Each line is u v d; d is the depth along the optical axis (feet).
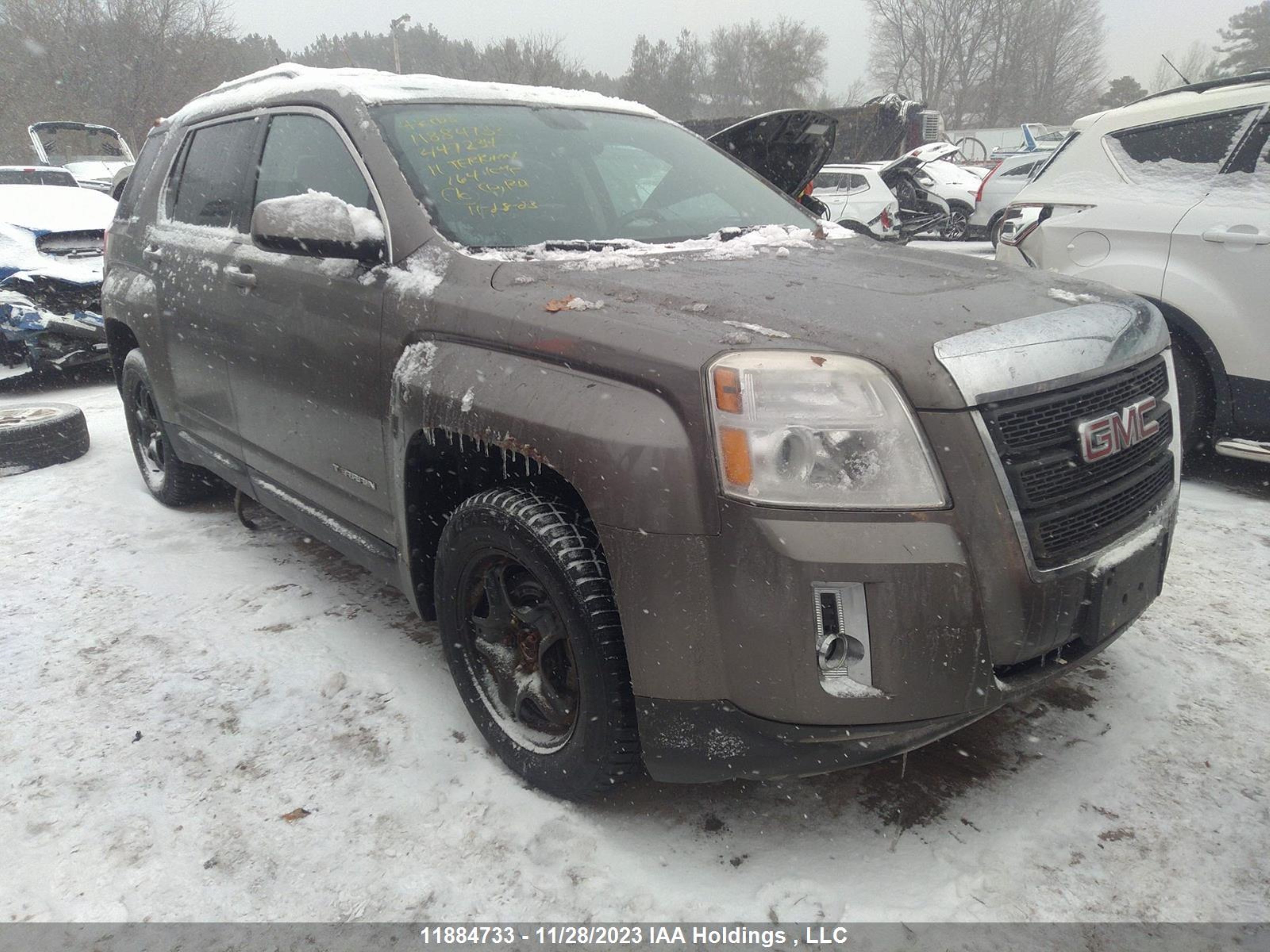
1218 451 13.88
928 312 6.64
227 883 6.86
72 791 7.91
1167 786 7.59
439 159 9.21
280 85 11.31
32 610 11.25
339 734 8.63
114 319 14.46
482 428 7.13
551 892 6.70
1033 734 8.33
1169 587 11.02
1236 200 13.47
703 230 9.93
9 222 23.59
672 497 6.05
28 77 111.55
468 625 8.16
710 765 6.45
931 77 217.77
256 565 12.53
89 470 16.94
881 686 5.96
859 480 5.89
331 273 9.11
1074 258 14.97
